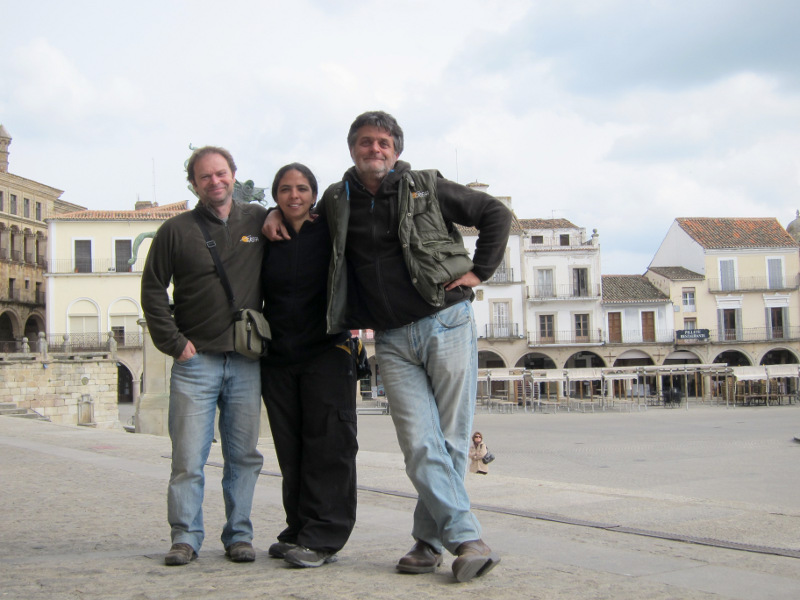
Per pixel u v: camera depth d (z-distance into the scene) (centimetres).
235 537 418
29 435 1552
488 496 749
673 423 3353
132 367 5084
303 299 409
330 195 395
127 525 572
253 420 425
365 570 385
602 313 5825
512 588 344
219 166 407
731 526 592
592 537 519
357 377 427
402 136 385
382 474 880
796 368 4891
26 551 461
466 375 386
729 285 5956
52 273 5056
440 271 370
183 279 411
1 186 5988
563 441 2531
